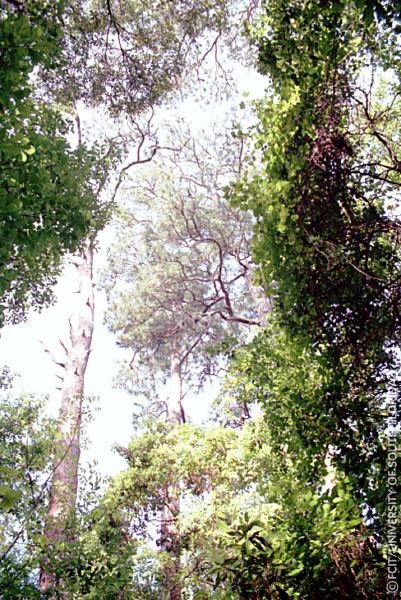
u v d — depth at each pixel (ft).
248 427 33.40
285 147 15.11
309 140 15.15
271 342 21.34
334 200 14.64
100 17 37.50
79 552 22.25
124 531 32.17
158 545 34.50
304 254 15.30
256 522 12.69
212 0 40.75
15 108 15.01
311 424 16.10
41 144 18.40
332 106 14.76
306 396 16.83
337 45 15.11
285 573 11.89
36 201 18.07
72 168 23.38
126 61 38.55
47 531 25.36
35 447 25.57
